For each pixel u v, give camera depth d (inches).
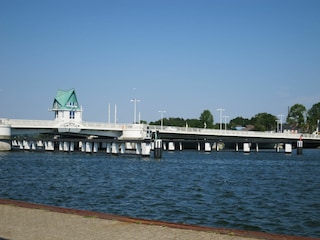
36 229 609.3
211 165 2866.6
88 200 1252.5
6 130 4114.2
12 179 1838.1
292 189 1574.8
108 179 1863.9
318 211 1099.9
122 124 4805.6
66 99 5580.7
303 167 2770.7
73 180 1815.9
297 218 1008.2
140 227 621.3
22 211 737.6
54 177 1942.7
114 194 1375.5
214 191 1475.1
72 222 652.7
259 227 916.6
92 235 576.7
